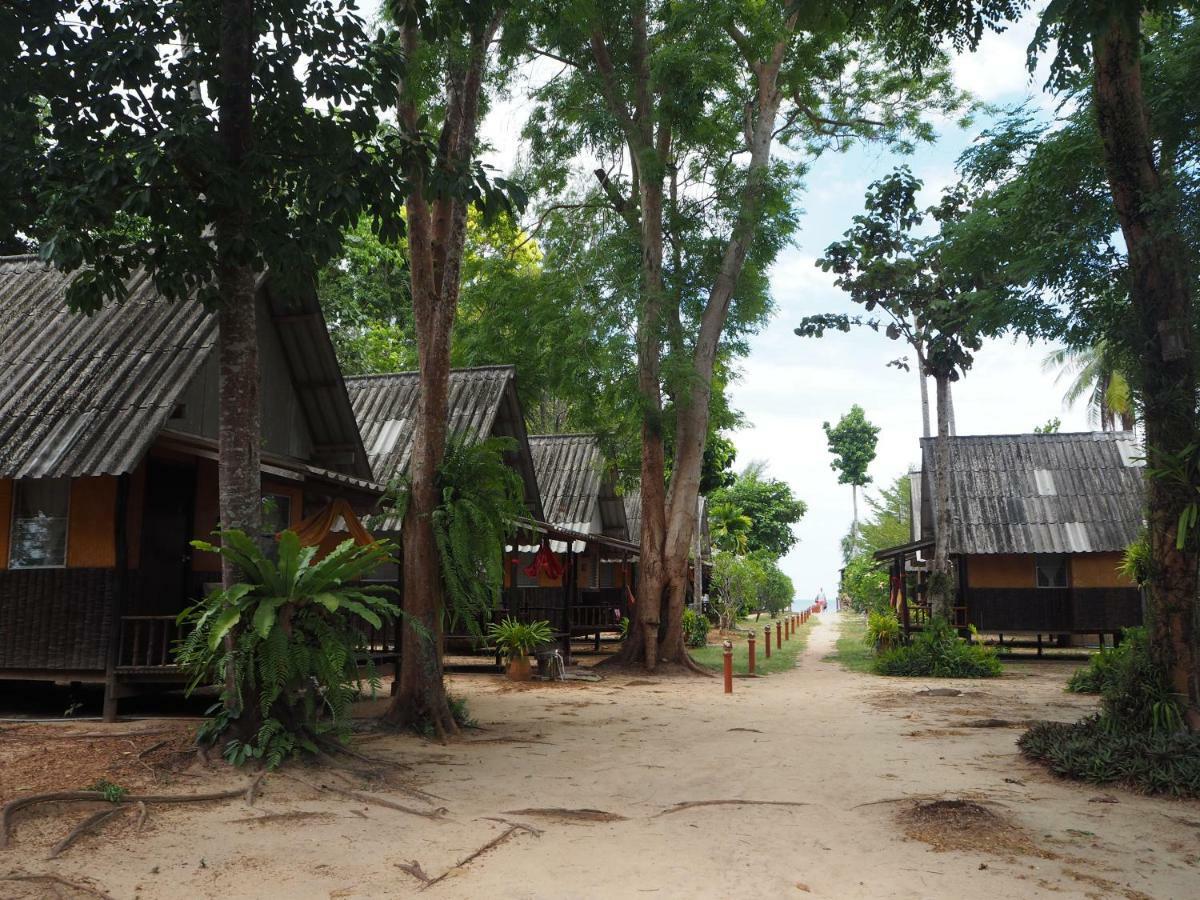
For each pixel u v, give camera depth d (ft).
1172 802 25.35
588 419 72.23
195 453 36.01
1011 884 18.51
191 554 40.93
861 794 26.27
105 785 23.29
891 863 19.85
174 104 28.30
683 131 61.31
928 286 69.05
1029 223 35.14
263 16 29.76
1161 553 30.40
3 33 27.25
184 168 27.89
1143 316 30.94
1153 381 31.07
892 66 68.54
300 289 32.09
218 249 28.50
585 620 84.58
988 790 26.76
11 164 27.58
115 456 33.30
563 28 60.13
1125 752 28.02
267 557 28.55
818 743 35.06
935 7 27.78
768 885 18.38
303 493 48.62
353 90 30.55
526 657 59.31
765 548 210.18
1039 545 80.12
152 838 20.24
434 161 37.11
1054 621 82.12
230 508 28.58
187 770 25.44
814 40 62.18
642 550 67.00
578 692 52.85
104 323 41.32
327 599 26.43
